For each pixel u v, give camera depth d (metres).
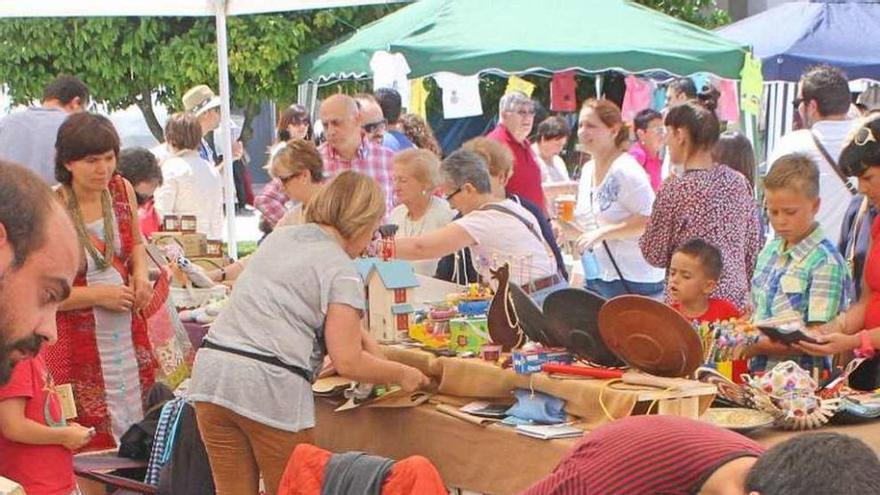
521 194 7.19
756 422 3.48
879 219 4.06
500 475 3.82
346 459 2.78
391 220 5.84
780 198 3.96
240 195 11.49
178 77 12.87
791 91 10.42
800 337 3.76
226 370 3.71
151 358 4.89
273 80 13.12
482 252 4.87
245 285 3.82
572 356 3.86
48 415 3.48
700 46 8.02
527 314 3.91
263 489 4.22
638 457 2.30
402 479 2.69
